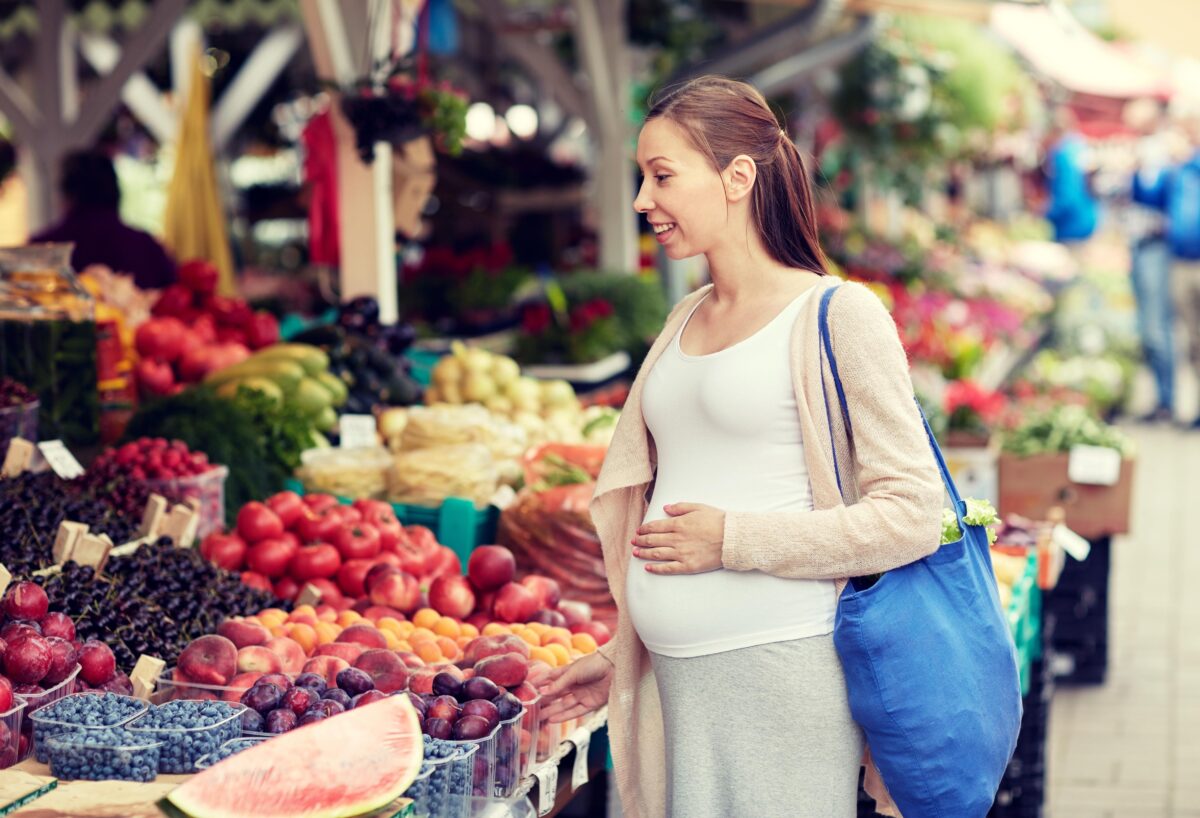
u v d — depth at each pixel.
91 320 4.31
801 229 2.48
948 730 2.37
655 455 2.67
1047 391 11.66
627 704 2.66
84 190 6.91
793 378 2.38
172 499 3.96
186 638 3.08
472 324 8.35
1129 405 13.82
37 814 2.06
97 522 3.49
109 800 2.12
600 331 7.15
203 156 9.30
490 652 2.97
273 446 4.65
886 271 11.62
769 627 2.38
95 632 2.91
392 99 5.25
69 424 4.25
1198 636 6.92
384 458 4.63
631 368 7.55
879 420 2.35
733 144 2.41
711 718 2.43
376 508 3.97
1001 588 4.14
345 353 5.38
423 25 5.47
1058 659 6.23
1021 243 16.30
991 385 10.70
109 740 2.26
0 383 3.96
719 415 2.42
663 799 2.66
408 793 2.24
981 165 14.88
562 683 2.78
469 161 10.34
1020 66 13.75
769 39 8.68
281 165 13.30
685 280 8.96
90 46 12.23
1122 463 6.07
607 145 8.29
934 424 6.37
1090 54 13.45
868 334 2.36
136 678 2.76
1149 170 13.15
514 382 5.59
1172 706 5.93
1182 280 13.12
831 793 2.41
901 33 11.26
